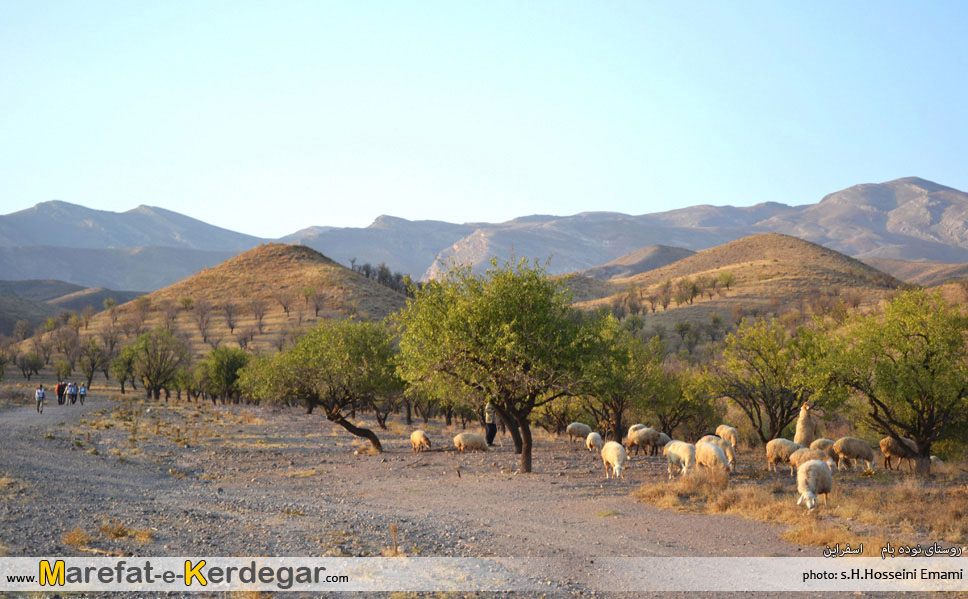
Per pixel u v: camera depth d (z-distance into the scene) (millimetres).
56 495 15945
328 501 19016
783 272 178125
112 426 38281
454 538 13844
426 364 24219
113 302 165250
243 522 14391
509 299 24141
